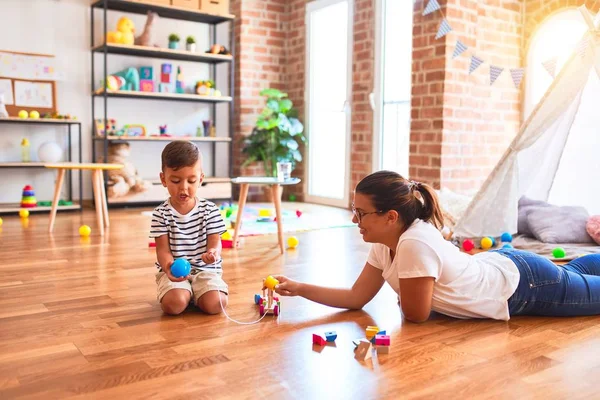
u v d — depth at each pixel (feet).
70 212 15.88
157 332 5.98
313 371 4.97
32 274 8.64
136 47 16.98
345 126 18.49
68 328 6.11
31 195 15.57
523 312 6.47
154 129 18.94
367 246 11.36
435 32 14.25
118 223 14.12
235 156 20.30
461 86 14.40
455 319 6.39
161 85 18.22
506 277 6.28
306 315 6.59
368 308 6.87
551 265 6.45
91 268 9.07
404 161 16.71
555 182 12.10
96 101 17.90
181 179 6.40
